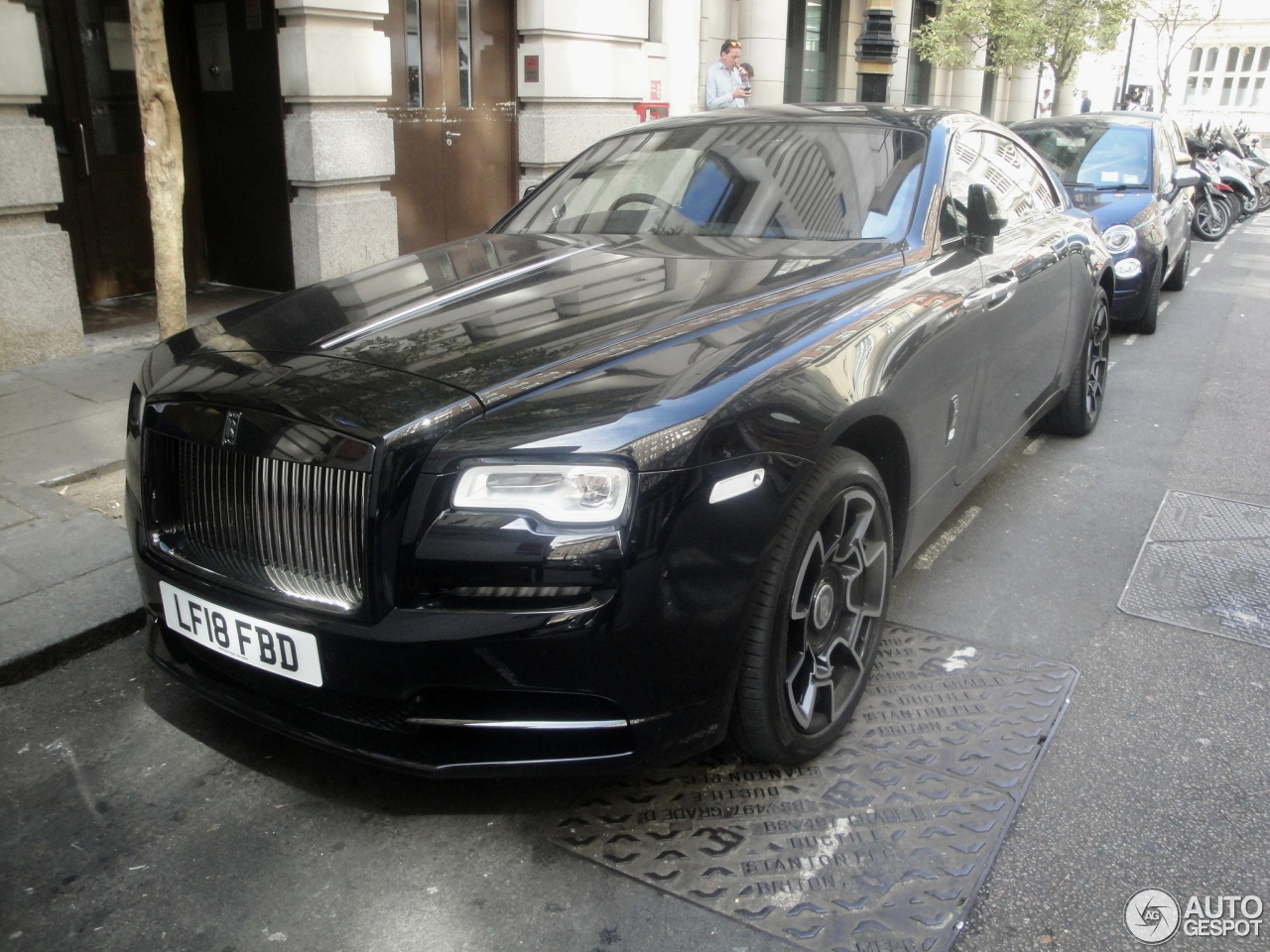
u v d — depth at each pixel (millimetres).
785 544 2250
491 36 8859
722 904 2088
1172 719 2770
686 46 11602
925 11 19594
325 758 2598
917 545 3170
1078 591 3533
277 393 2154
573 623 1977
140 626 3227
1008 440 3916
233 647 2248
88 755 2611
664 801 2406
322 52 7051
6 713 2791
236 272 7859
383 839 2299
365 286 2881
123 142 7188
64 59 6734
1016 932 2020
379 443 1981
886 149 3441
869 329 2637
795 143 3525
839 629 2646
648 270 2867
